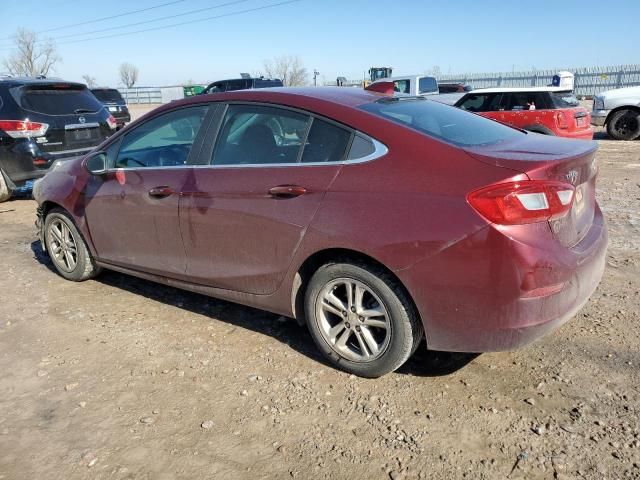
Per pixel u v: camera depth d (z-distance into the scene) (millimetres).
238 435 2723
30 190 8289
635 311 3834
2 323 4062
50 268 5324
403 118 3135
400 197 2801
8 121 7770
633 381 3014
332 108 3166
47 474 2502
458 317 2740
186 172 3693
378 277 2916
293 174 3180
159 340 3721
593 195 3299
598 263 3020
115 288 4719
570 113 10719
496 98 11375
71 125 8266
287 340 3664
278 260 3268
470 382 3078
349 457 2545
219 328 3875
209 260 3645
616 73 32031
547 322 2682
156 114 4023
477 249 2604
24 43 55906
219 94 3707
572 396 2906
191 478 2453
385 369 3051
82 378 3273
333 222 2973
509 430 2670
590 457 2467
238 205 3373
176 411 2928
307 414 2863
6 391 3168
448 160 2760
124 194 4055
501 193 2561
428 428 2715
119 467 2531
